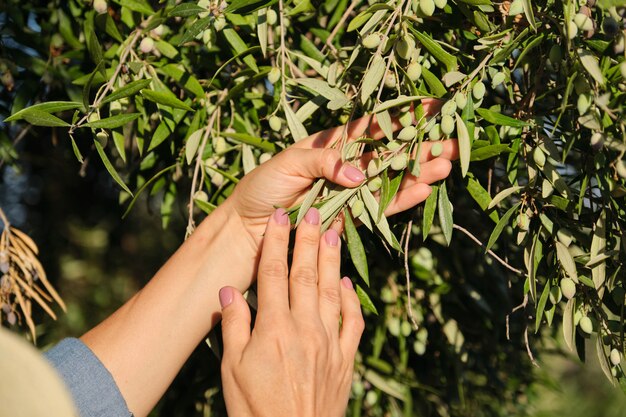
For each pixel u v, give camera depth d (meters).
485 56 0.70
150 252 2.24
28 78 0.97
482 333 1.03
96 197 1.97
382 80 0.66
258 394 0.56
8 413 0.32
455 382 1.10
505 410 1.32
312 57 0.83
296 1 0.79
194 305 0.68
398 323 0.96
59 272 1.99
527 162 0.67
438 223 0.92
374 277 0.97
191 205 0.78
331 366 0.59
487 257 0.92
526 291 0.69
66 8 0.96
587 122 0.61
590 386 2.16
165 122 0.80
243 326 0.59
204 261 0.69
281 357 0.56
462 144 0.63
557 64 0.65
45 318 1.55
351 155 0.66
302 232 0.62
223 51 0.85
